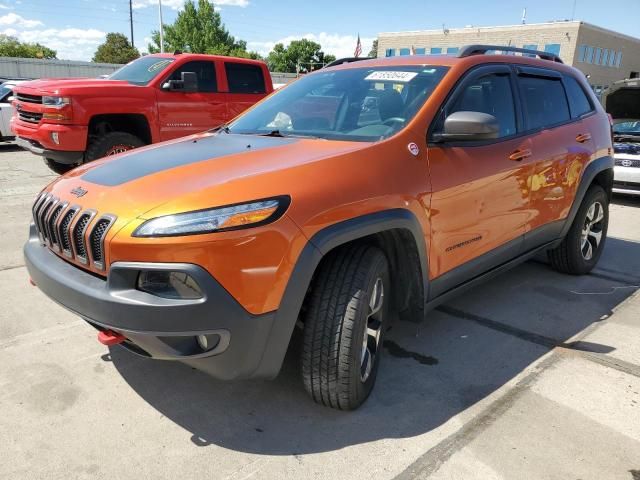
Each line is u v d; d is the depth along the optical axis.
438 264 2.96
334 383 2.50
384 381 2.96
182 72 8.27
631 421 2.63
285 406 2.71
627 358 3.28
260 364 2.26
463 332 3.60
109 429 2.49
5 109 12.05
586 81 4.80
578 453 2.39
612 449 2.42
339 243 2.35
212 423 2.56
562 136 4.06
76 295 2.25
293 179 2.32
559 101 4.24
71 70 35.12
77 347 3.24
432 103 3.02
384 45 51.03
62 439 2.41
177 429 2.51
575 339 3.53
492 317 3.86
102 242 2.18
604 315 3.94
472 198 3.12
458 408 2.72
